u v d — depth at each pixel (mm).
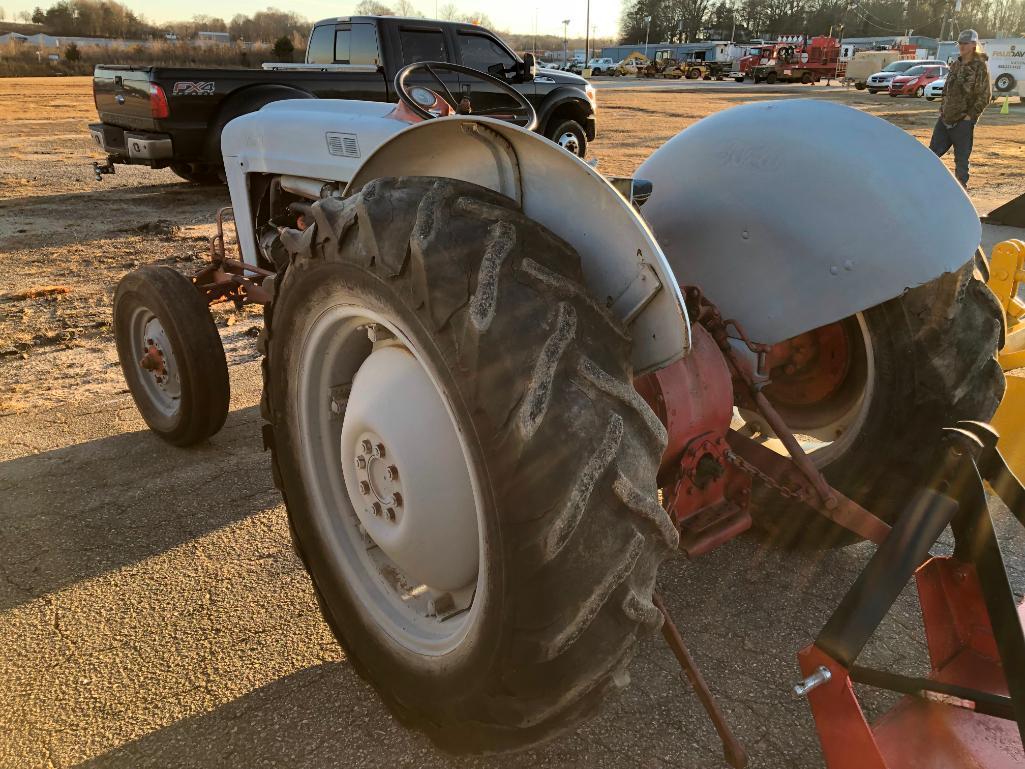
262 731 2047
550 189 1638
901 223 2131
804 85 43875
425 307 1505
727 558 2777
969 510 1649
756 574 2689
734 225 2273
